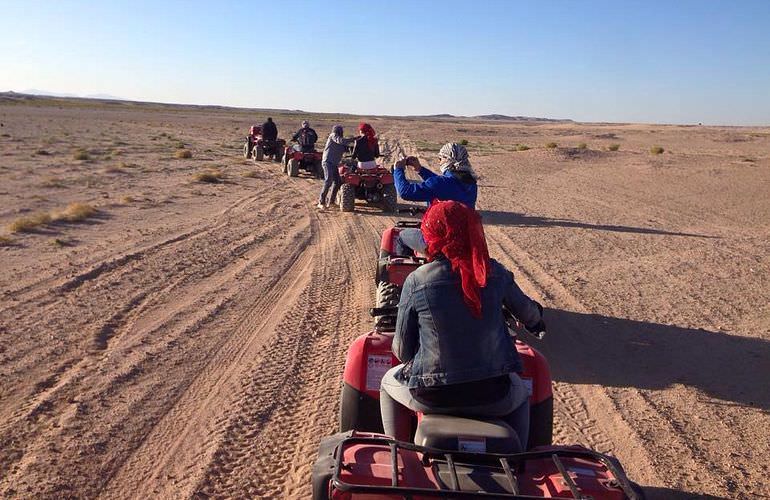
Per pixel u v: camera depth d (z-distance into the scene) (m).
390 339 4.74
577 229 16.09
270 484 4.86
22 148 34.94
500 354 3.45
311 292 9.99
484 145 63.72
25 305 8.95
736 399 6.64
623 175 31.14
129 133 58.03
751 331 8.66
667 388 6.89
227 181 24.58
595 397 6.64
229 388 6.54
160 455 5.23
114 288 9.95
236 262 11.94
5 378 6.57
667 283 11.01
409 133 89.00
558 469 3.13
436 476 3.09
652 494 4.86
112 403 6.12
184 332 8.13
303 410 6.10
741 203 22.27
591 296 10.11
